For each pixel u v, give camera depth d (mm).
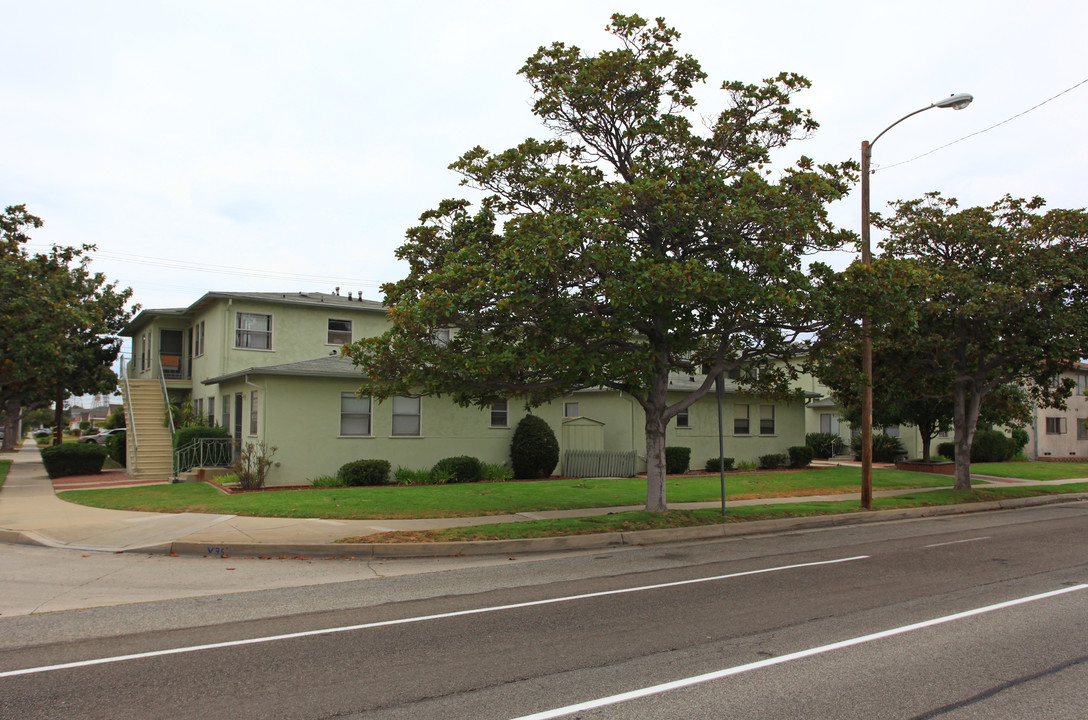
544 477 23156
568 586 8961
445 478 21188
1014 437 35281
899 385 20766
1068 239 17844
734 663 5777
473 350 13023
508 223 13094
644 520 13578
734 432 28781
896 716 4680
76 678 5527
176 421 25797
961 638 6457
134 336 35469
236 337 25594
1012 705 4855
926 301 17688
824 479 23500
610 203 12297
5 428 51781
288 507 15141
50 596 8500
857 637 6500
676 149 14258
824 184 12695
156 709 4875
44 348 23125
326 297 29203
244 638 6637
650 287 11367
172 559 10922
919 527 14812
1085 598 8039
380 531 12570
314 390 20641
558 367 12664
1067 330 17609
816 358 15500
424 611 7656
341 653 6137
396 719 4668
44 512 15070
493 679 5445
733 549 11992
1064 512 17656
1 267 22469
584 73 13023
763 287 12367
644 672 5574
